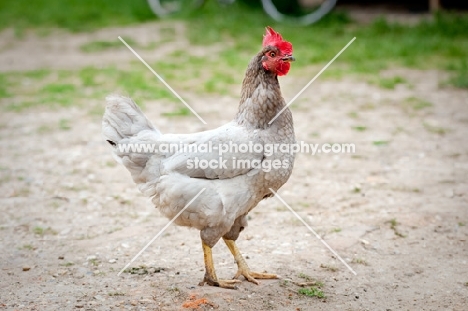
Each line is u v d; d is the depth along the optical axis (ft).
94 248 19.72
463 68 41.04
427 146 29.09
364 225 21.38
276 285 17.25
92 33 53.42
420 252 19.39
